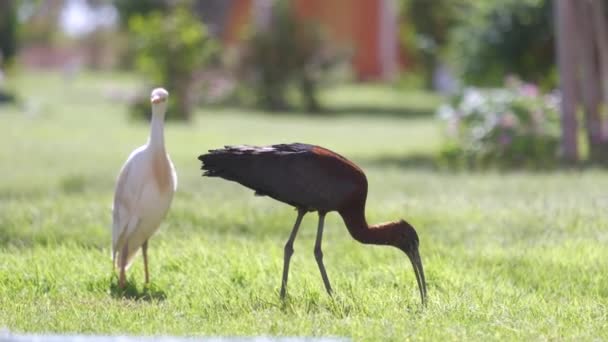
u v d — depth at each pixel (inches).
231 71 1904.5
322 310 317.4
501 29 1097.4
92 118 1464.1
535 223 493.0
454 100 903.1
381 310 316.2
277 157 321.7
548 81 1117.1
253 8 2081.7
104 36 3324.3
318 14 2263.8
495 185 661.3
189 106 1475.1
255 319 301.3
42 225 467.2
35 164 800.9
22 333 275.9
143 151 354.0
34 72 3038.9
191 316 311.0
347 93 2129.7
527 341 282.0
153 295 347.6
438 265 390.6
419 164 852.6
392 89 2231.8
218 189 629.6
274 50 1865.2
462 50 1130.0
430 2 2052.2
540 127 839.1
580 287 370.0
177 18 1502.2
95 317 303.4
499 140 836.0
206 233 455.8
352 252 425.1
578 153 815.7
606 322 312.0
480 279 376.8
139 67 1525.6
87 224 473.4
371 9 2272.4
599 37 831.7
